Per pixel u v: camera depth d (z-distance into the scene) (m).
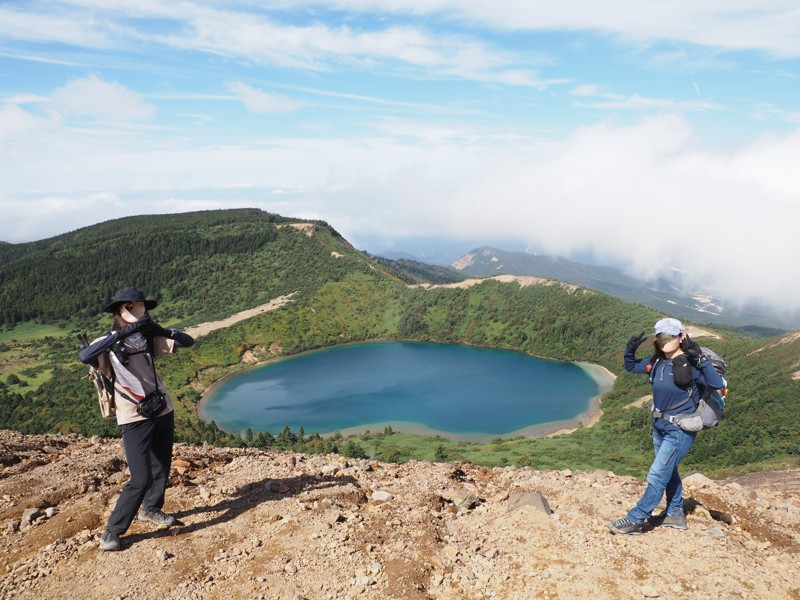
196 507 7.58
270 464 9.67
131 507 6.34
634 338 6.88
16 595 5.40
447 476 9.57
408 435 123.25
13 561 6.07
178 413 149.38
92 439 11.34
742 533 6.88
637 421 107.69
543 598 5.29
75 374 174.00
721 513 7.48
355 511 7.61
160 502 6.99
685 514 7.37
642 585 5.38
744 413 96.50
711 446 83.56
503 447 102.62
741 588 5.37
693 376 6.37
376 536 6.73
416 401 161.38
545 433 128.12
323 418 147.62
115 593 5.41
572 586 5.42
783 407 93.75
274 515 7.29
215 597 5.41
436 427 136.12
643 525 6.91
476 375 194.38
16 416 128.50
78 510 7.28
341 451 102.25
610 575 5.60
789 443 77.00
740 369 128.00
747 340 157.62
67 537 6.56
